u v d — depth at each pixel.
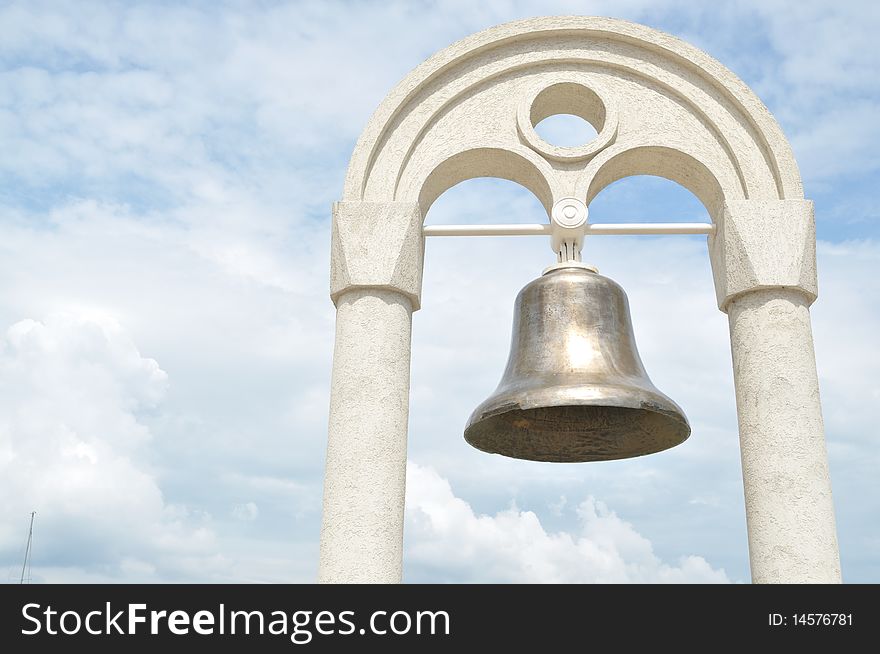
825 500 6.19
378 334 6.63
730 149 7.10
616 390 6.20
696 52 7.35
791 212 6.82
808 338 6.63
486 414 6.39
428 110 7.29
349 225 6.87
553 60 7.48
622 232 7.18
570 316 6.72
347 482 6.26
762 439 6.34
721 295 6.95
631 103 7.37
